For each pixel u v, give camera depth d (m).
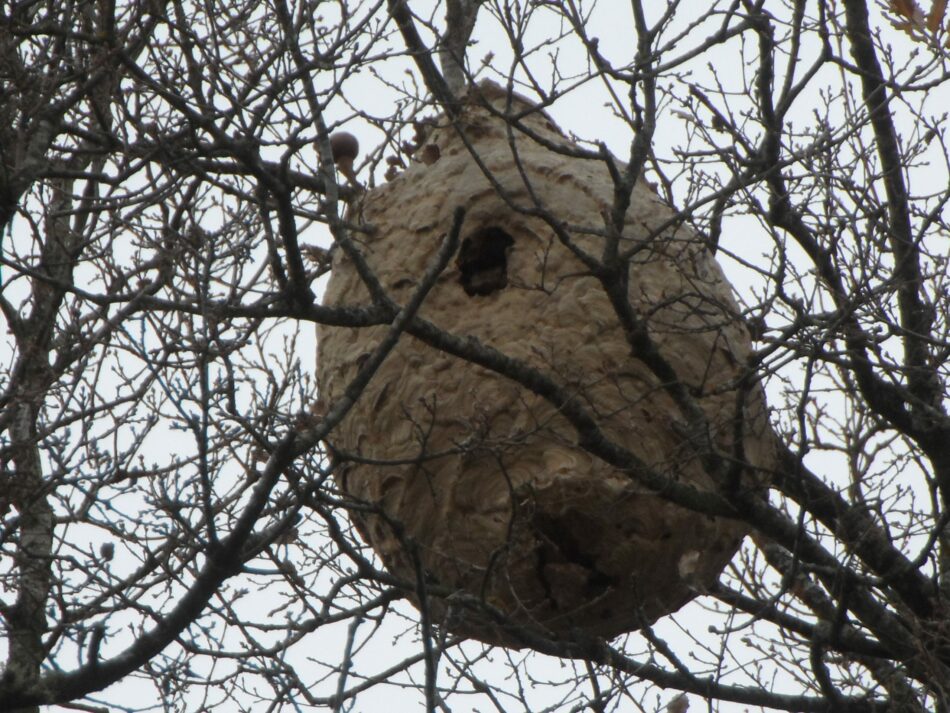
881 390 17.34
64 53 17.23
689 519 16.30
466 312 16.69
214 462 16.19
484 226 17.16
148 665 16.00
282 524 14.62
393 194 18.06
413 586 16.33
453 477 16.22
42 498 16.95
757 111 16.59
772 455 17.14
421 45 17.11
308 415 15.84
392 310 15.32
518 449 15.98
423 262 17.14
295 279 14.56
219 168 16.80
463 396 16.22
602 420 15.88
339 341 17.52
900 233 17.30
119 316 16.73
